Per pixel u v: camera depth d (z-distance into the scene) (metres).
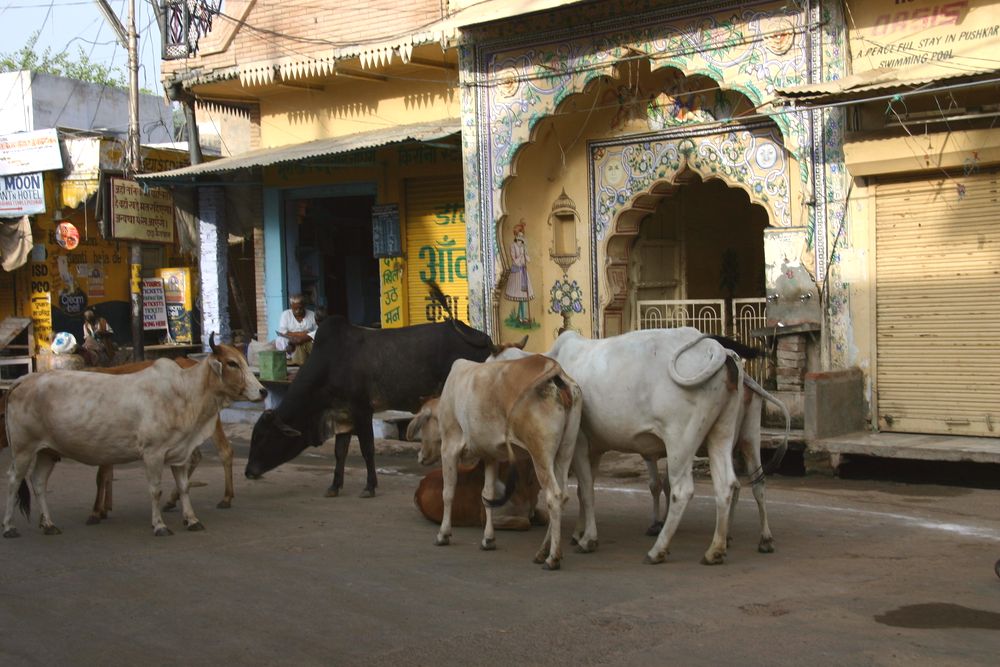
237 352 7.96
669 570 6.36
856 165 9.92
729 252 14.26
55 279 19.66
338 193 15.27
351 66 14.01
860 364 10.23
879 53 9.98
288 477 10.61
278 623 5.49
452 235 14.27
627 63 11.52
